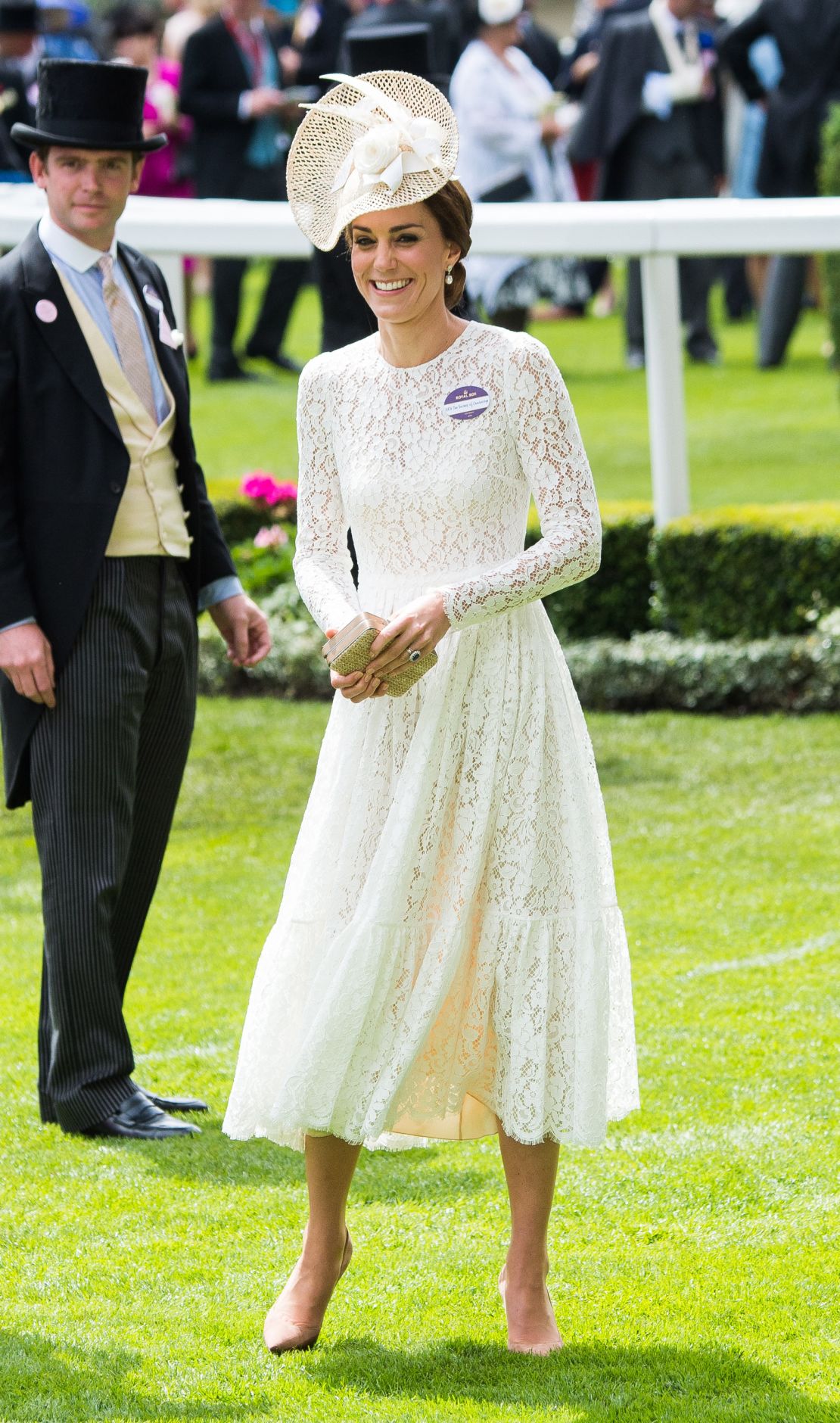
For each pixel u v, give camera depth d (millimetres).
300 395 10906
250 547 28438
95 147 13383
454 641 10375
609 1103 10891
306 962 10555
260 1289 11406
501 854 10359
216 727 25406
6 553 13406
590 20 51812
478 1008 10422
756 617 25844
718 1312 10953
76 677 13484
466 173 39594
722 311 55750
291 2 54719
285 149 42531
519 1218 10625
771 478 35344
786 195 42656
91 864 13578
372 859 10398
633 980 16562
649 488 35156
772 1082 14320
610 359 47875
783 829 20641
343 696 10266
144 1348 10672
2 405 13445
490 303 37156
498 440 10383
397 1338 10766
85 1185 12953
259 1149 13562
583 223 25734
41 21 47719
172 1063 15141
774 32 41875
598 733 24781
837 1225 12031
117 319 13820
